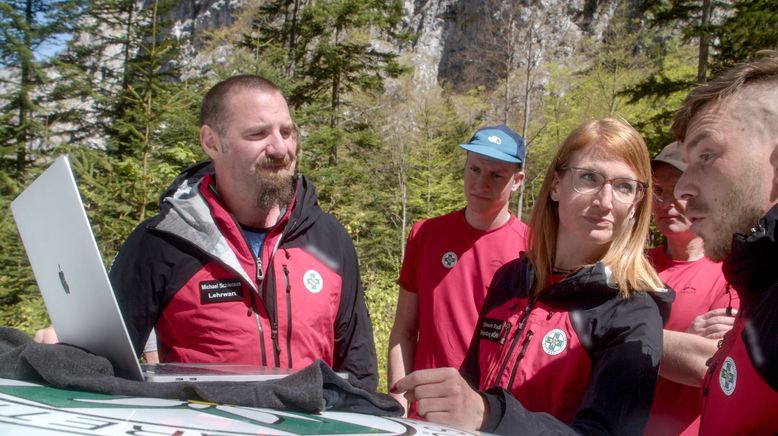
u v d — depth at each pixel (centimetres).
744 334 140
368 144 2217
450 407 137
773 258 137
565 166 202
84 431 92
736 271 143
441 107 3120
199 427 99
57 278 159
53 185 147
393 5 2316
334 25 2227
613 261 189
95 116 1888
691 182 151
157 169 883
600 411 158
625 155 196
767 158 141
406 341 361
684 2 1627
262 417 112
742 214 144
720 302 260
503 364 198
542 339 192
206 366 186
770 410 132
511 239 344
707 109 148
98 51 1927
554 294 196
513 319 208
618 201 193
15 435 88
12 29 1727
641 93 1591
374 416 131
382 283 1212
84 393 122
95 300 145
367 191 2386
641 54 2986
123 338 143
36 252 167
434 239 355
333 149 2031
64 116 1870
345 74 2317
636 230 197
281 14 2392
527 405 189
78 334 161
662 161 271
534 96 3156
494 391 148
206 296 237
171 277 238
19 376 134
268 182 243
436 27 6066
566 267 204
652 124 1524
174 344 240
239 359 235
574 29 3947
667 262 284
